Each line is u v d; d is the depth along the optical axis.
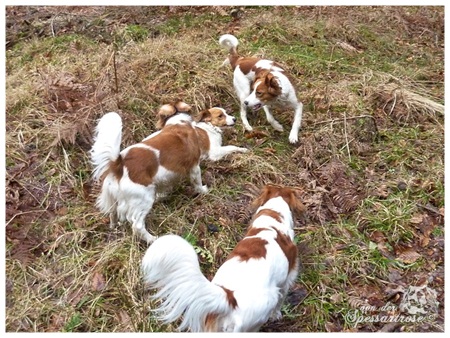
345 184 1.82
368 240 1.63
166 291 1.02
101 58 2.32
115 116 1.50
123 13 2.85
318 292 1.46
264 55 2.51
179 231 1.61
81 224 1.61
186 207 1.70
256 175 1.85
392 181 1.85
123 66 2.21
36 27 2.74
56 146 1.85
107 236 1.59
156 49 2.37
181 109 1.74
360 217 1.70
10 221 1.60
